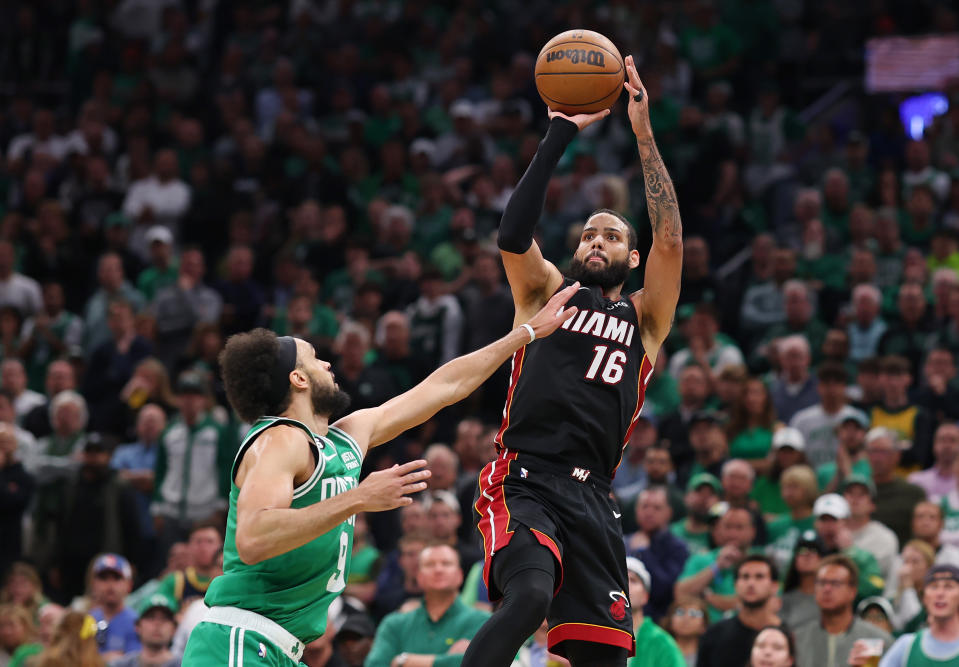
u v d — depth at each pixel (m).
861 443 29.22
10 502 31.86
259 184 48.25
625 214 39.56
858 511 26.48
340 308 40.81
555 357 14.23
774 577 22.59
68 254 45.22
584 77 14.24
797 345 32.88
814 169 45.19
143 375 36.53
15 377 37.50
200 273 41.25
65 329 41.78
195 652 12.50
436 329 36.19
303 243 43.81
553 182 41.78
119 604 27.17
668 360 36.09
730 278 39.19
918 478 28.94
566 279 14.88
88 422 37.19
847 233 41.00
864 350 35.62
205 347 38.16
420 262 40.75
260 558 11.77
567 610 13.88
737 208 43.06
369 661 23.14
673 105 46.75
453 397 13.77
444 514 26.58
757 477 29.50
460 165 46.16
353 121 48.19
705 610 24.17
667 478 28.83
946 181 43.41
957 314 34.50
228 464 33.09
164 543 32.44
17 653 26.41
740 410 31.02
